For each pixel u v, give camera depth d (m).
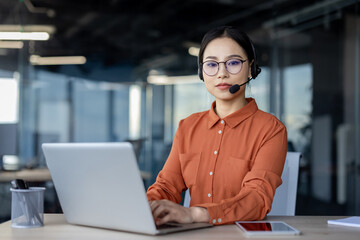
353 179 6.06
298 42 6.36
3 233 1.16
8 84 6.94
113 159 1.09
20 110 6.89
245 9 6.84
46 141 7.00
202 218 1.24
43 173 4.36
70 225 1.28
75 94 7.25
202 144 1.65
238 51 1.53
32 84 7.05
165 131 7.35
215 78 1.54
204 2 7.34
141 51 7.50
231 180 1.57
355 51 6.21
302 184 6.09
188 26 7.48
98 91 7.36
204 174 1.62
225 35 1.53
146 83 7.43
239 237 1.09
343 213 6.04
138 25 7.55
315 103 6.21
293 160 1.84
